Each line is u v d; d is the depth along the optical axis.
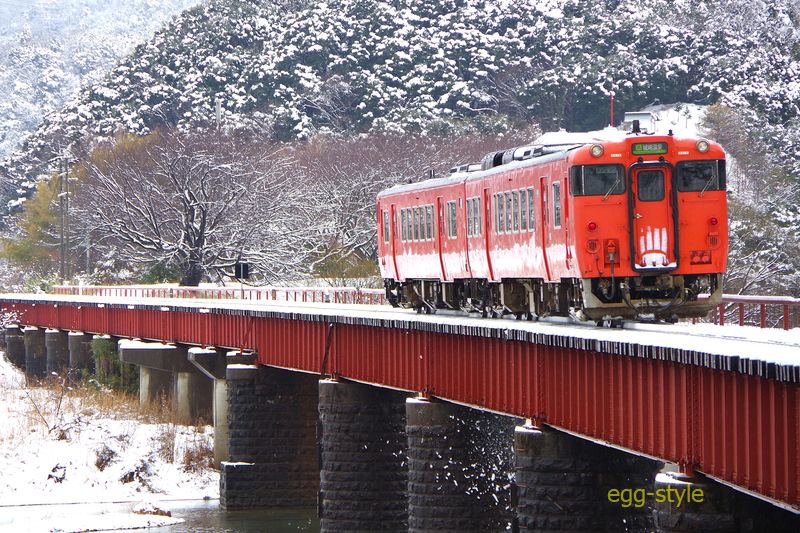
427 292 67.19
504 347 45.41
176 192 146.50
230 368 75.56
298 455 75.69
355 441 62.16
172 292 125.69
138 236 148.38
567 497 42.75
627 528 43.19
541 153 52.91
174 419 92.81
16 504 75.38
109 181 155.50
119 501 76.69
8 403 100.31
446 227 62.56
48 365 125.56
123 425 89.25
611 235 47.03
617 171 47.16
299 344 68.19
